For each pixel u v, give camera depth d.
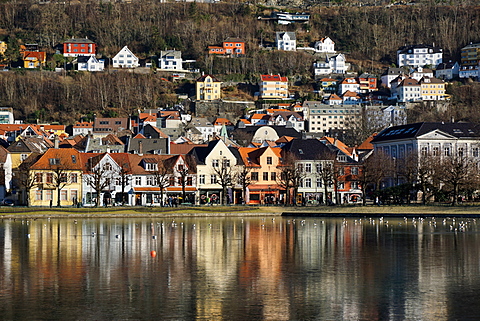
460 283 159.62
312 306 138.62
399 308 137.12
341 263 187.12
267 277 166.88
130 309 136.12
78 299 143.88
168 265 183.75
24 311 134.75
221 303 140.88
